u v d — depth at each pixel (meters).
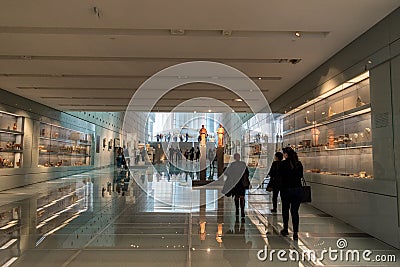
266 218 6.50
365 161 5.70
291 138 10.05
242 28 5.56
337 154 6.96
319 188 7.65
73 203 8.31
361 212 5.61
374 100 5.33
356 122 6.14
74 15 5.10
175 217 6.50
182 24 5.41
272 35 5.95
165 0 4.63
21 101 12.33
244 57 7.16
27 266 3.67
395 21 4.76
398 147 4.63
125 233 5.16
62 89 10.75
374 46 5.34
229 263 3.82
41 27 5.64
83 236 4.96
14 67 8.03
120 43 6.33
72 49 6.68
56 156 16.78
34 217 6.43
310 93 8.34
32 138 13.40
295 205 5.04
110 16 5.12
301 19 5.19
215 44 6.36
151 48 6.62
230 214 6.88
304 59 7.25
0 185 11.09
